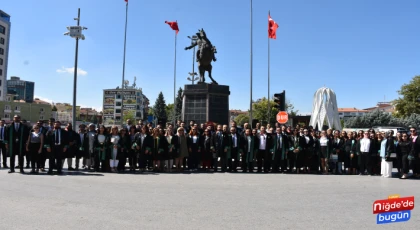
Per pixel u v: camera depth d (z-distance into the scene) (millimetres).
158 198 7957
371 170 14875
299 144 14656
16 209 6656
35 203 7199
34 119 85062
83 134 14398
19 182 10031
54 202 7324
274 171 14656
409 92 51844
